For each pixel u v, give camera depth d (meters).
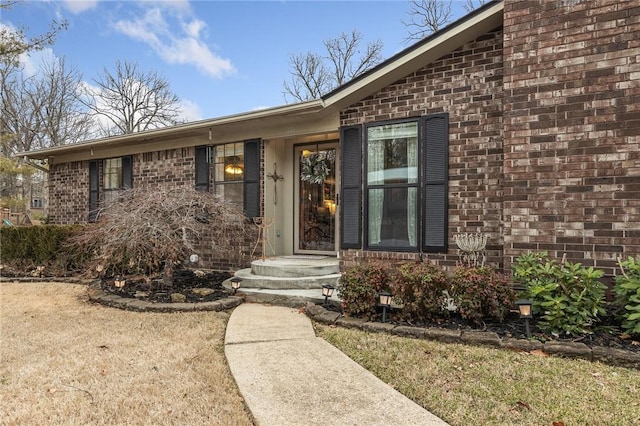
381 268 4.38
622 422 2.21
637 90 3.90
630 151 3.92
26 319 4.52
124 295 5.46
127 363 3.15
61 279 7.03
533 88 4.33
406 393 2.59
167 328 4.06
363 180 5.85
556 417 2.27
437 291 3.96
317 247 7.37
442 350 3.32
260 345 3.51
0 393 2.66
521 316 3.49
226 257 7.26
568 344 3.22
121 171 9.05
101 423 2.27
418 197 5.44
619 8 3.97
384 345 3.47
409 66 5.38
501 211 4.91
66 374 2.95
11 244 7.95
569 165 4.17
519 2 4.41
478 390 2.61
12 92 21.06
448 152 5.23
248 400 2.49
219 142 7.50
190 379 2.85
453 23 4.91
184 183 7.95
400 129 5.63
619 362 2.97
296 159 7.57
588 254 4.07
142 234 5.52
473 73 5.10
